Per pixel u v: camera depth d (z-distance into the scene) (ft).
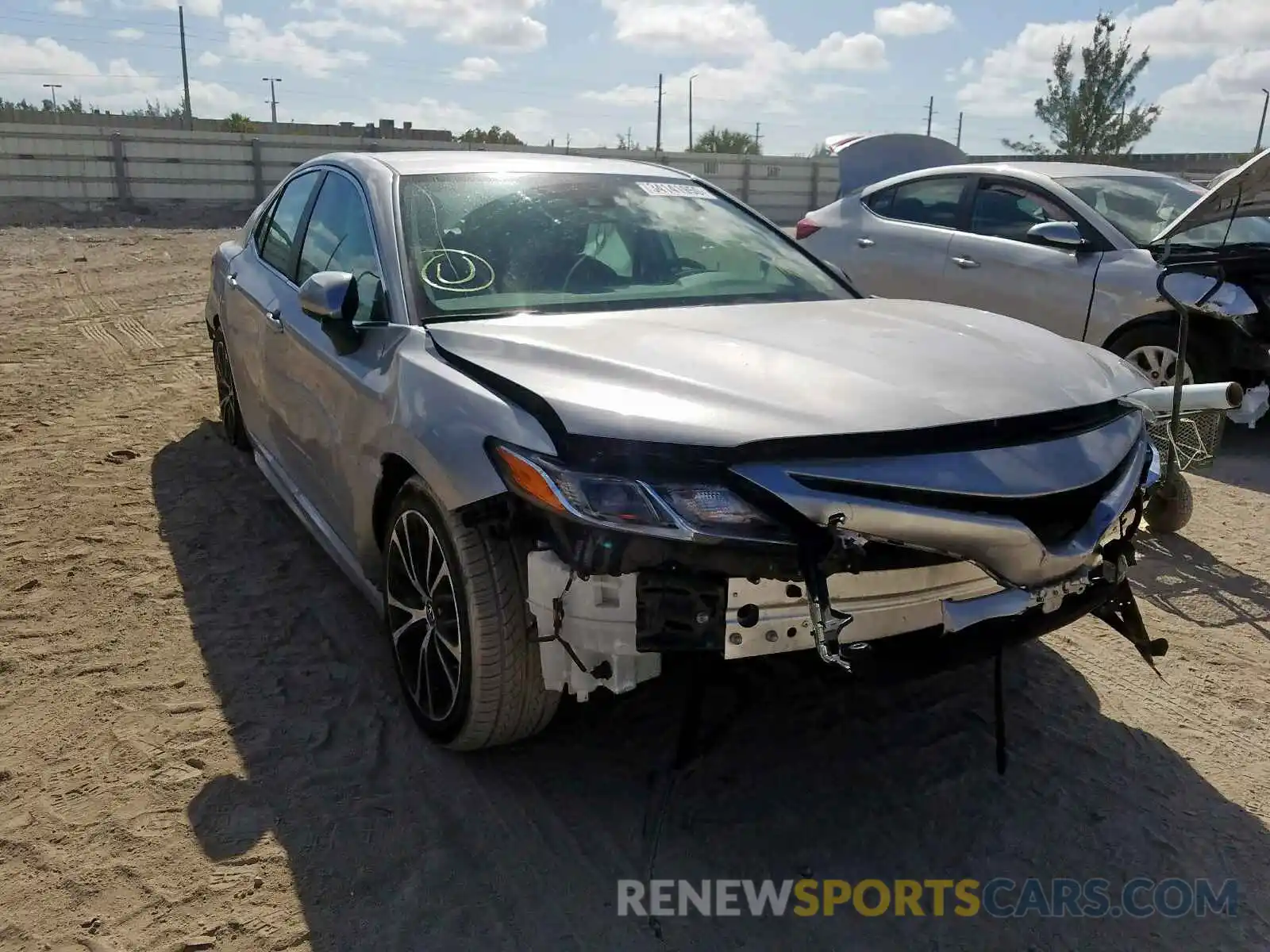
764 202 104.99
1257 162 12.87
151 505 16.14
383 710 10.63
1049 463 8.32
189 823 8.86
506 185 12.57
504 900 8.09
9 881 8.16
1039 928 7.98
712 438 7.70
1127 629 9.55
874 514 7.66
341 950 7.56
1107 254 20.75
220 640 11.97
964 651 8.34
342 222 12.84
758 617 7.83
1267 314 18.56
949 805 9.36
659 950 7.66
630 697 10.77
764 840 8.86
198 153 83.76
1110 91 90.58
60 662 11.43
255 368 14.93
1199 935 7.95
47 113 116.57
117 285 40.16
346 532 11.92
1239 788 9.70
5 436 19.54
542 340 9.48
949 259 23.73
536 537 8.19
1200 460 15.40
